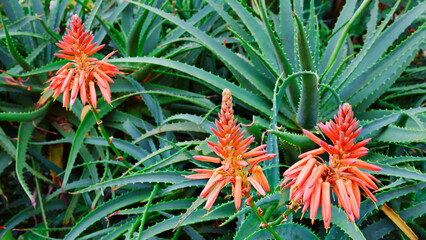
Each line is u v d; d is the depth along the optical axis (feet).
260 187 3.63
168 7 10.90
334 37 8.43
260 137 6.35
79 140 7.01
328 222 3.43
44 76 8.55
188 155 6.42
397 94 8.24
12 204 8.34
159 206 6.24
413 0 11.50
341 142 3.55
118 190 7.64
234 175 3.81
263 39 7.69
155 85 8.46
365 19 11.84
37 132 8.39
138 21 7.89
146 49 9.23
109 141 5.82
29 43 9.33
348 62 9.14
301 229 5.31
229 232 6.79
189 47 7.77
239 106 7.88
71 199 7.82
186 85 9.47
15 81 8.14
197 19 9.11
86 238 6.40
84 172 7.93
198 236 6.15
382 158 6.35
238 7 7.73
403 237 5.78
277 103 5.68
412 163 6.92
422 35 7.13
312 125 6.96
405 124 6.71
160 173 6.22
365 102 7.41
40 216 8.71
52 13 9.55
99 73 4.92
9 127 8.58
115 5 10.69
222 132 3.71
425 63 10.64
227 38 9.34
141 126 8.15
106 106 8.02
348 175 3.67
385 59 7.30
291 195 3.84
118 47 8.98
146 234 5.79
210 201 3.69
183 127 7.16
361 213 5.79
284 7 8.01
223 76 9.98
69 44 4.82
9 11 9.44
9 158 7.93
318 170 3.51
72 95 4.77
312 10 7.94
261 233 4.94
